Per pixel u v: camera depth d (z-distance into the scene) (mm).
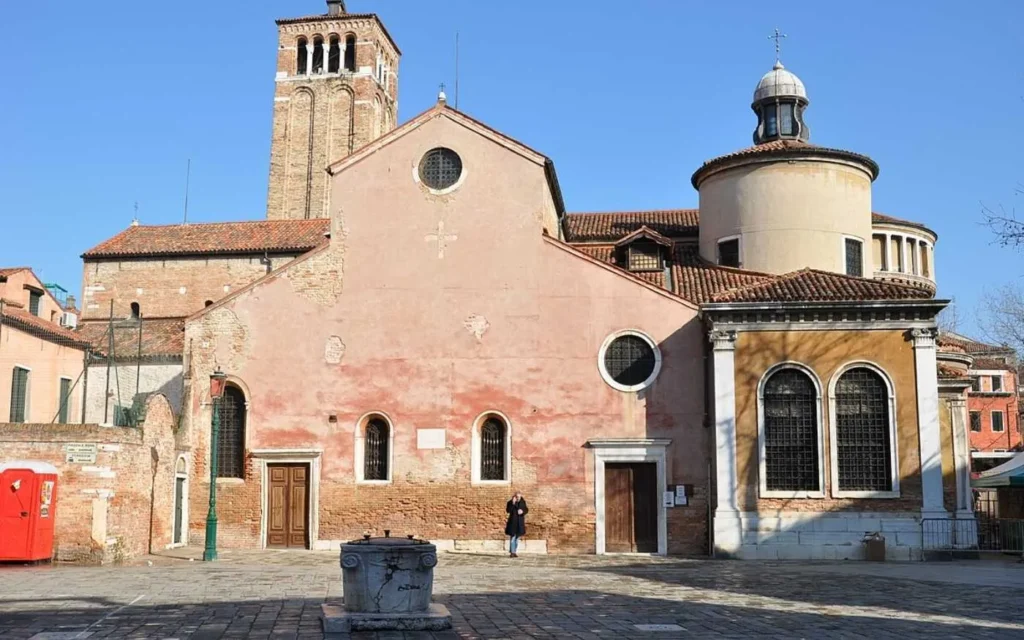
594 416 32281
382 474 32938
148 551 29656
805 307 30500
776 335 30891
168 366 39938
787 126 41781
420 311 33406
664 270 36844
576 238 41656
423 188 34031
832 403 30438
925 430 30000
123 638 14156
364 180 34312
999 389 77312
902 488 29844
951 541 29594
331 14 75688
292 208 73938
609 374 32531
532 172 33781
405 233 33875
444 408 32844
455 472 32500
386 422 33000
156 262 47406
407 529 32375
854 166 38250
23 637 14227
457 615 16594
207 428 33500
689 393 32031
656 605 18250
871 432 30391
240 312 33938
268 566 26531
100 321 46031
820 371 30609
